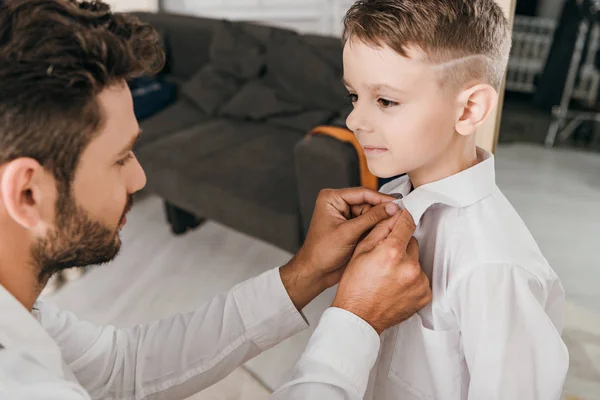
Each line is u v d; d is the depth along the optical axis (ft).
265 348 2.86
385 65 2.01
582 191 9.36
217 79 8.91
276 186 6.40
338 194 2.64
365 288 2.19
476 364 2.19
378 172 2.26
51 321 2.77
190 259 7.38
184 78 9.80
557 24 12.25
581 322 6.00
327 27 11.64
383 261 2.16
